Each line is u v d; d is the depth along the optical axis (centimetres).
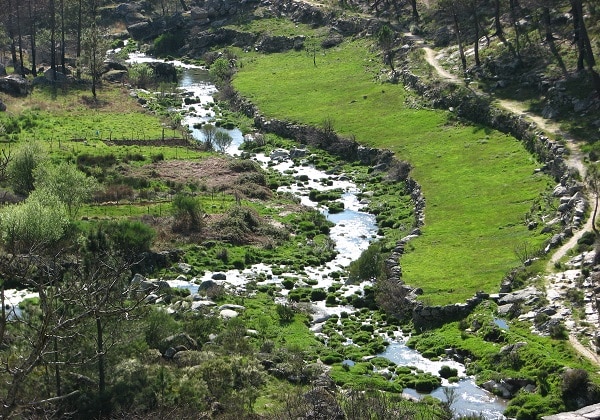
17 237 6109
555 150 9175
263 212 9412
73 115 13062
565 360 5634
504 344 6053
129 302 5475
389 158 10688
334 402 4547
